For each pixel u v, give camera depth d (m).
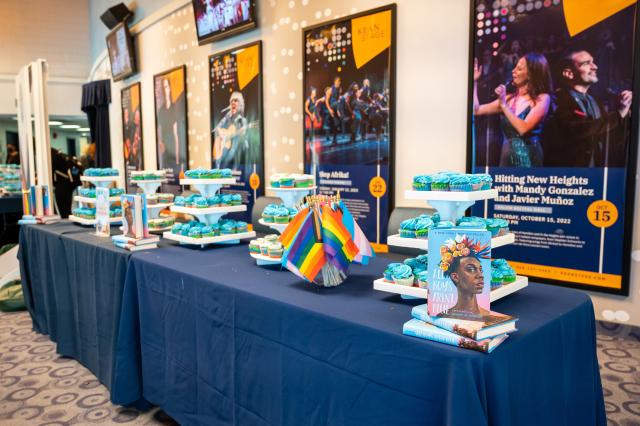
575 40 2.79
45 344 3.42
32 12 9.62
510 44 3.05
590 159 2.80
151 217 3.26
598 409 1.70
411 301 1.59
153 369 2.29
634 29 2.60
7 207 5.74
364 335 1.35
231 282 1.87
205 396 1.97
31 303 3.73
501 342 1.23
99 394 2.65
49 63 9.84
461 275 1.28
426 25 3.47
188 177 2.70
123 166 7.90
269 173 4.89
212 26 5.21
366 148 3.88
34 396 2.62
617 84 2.67
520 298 1.64
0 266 4.71
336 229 1.77
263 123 4.86
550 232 2.99
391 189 3.75
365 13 3.78
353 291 1.73
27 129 4.79
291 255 1.76
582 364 1.60
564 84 2.86
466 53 3.29
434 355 1.20
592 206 2.82
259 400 1.71
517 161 3.08
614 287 2.79
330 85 4.10
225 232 2.70
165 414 2.43
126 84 7.53
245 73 5.00
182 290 2.06
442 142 3.47
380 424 1.32
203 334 1.95
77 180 7.16
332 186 4.18
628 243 2.72
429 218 1.66
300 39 4.39
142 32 6.86
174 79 6.12
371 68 3.79
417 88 3.57
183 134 6.07
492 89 3.15
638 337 2.78
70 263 2.94
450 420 1.14
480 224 1.59
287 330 1.58
